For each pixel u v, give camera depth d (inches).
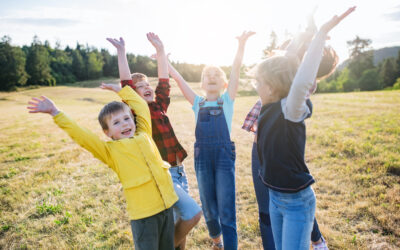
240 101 882.8
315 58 57.4
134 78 103.7
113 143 76.1
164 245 78.4
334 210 129.6
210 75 97.3
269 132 67.0
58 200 162.7
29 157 272.4
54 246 116.9
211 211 95.7
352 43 2491.4
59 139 369.4
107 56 3831.2
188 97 103.0
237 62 97.0
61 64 3196.4
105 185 184.1
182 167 102.0
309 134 292.0
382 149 212.7
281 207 68.4
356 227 115.1
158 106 103.1
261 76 68.4
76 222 134.6
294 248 65.0
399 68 2367.1
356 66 2438.5
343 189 151.9
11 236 126.3
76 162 246.2
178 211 86.4
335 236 109.3
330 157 212.4
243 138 316.5
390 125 301.0
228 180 91.6
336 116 407.2
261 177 74.3
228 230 90.6
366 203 132.3
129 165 75.1
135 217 72.8
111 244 115.6
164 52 107.8
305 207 65.9
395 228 111.3
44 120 619.2
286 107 63.0
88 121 555.5
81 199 161.6
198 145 95.0
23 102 1353.3
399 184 150.7
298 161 65.7
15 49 2421.3
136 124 88.2
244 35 94.9
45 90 1902.1
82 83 2603.3
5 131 464.4
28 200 164.2
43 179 201.5
